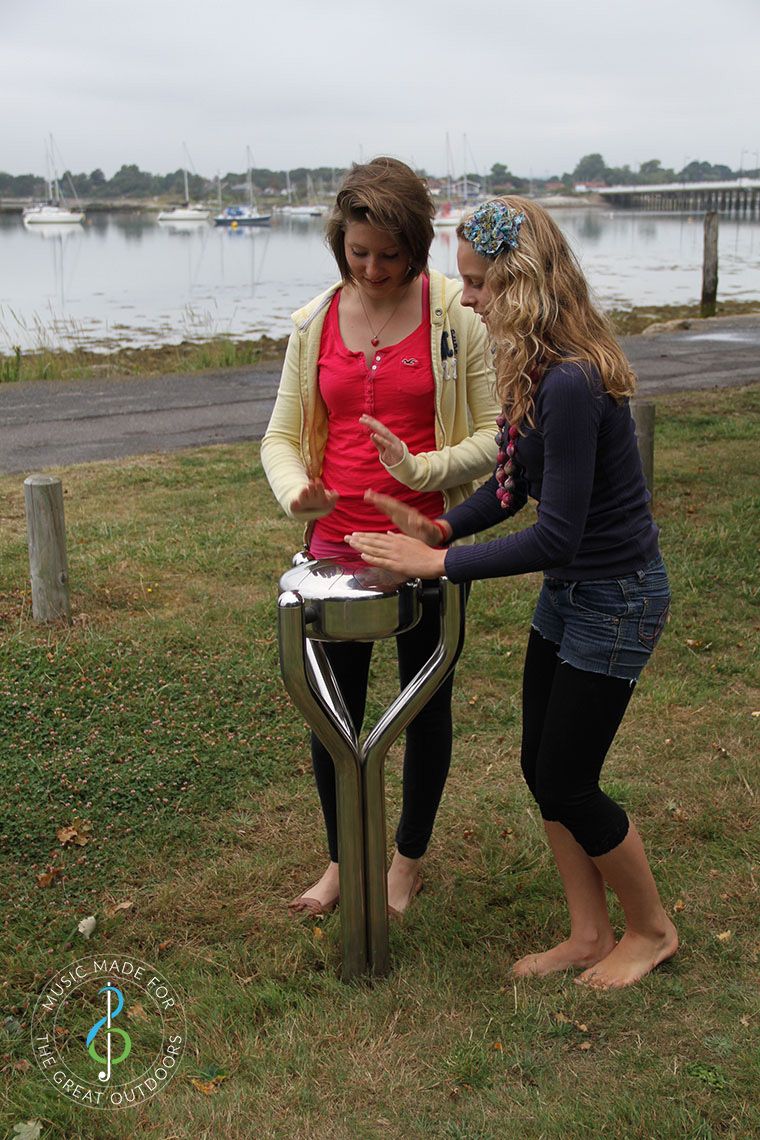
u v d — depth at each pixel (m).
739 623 5.21
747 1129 2.23
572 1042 2.53
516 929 3.02
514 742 4.13
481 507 2.64
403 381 2.78
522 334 2.30
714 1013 2.61
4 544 6.36
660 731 4.18
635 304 24.81
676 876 3.22
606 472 2.41
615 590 2.46
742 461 8.05
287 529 6.70
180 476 8.12
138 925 3.06
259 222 118.00
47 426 10.62
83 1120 2.34
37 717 4.23
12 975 2.83
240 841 3.49
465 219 2.41
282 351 17.36
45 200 159.00
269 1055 2.50
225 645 4.93
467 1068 2.43
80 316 25.67
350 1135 2.27
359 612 2.37
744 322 18.84
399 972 2.79
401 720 2.58
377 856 2.69
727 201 122.50
